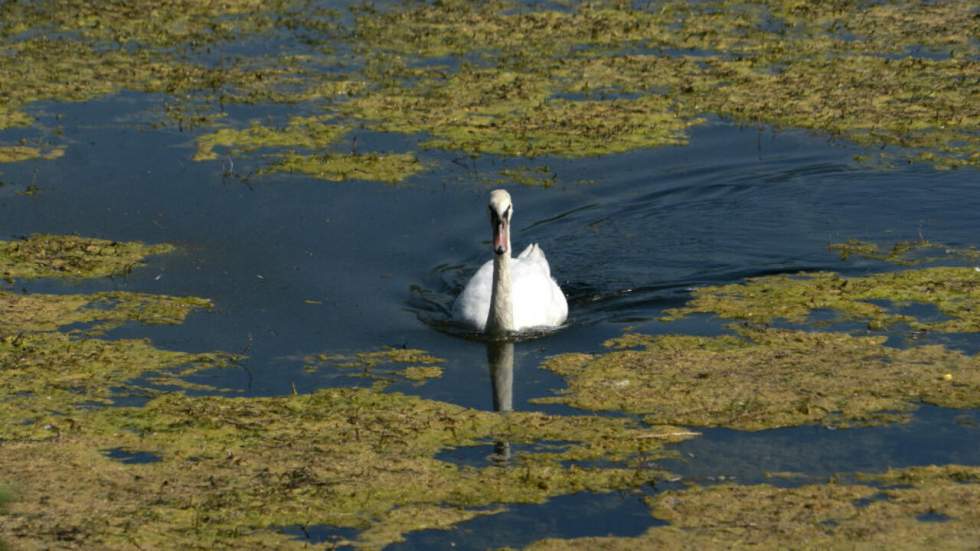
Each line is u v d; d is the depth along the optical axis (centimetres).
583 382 1471
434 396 1445
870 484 1225
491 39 2814
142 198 2011
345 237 1889
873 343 1541
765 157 2150
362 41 2820
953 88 2436
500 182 2073
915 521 1152
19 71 2609
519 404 1422
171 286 1733
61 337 1575
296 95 2466
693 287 1753
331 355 1549
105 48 2786
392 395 1443
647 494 1218
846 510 1175
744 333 1588
